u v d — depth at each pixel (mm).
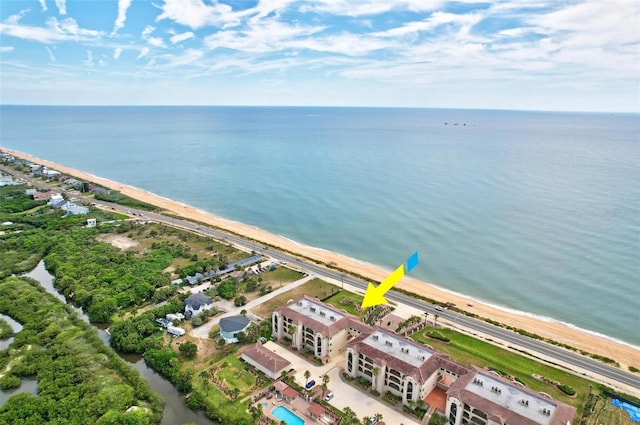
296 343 132000
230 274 184125
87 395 107188
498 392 99250
